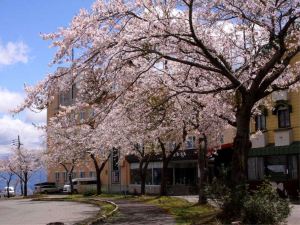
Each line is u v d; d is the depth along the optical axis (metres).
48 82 14.63
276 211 14.51
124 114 18.88
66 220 21.62
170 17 15.59
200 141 25.19
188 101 21.11
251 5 15.14
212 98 21.09
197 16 16.05
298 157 32.53
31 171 73.81
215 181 16.59
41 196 55.75
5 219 23.19
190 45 16.28
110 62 14.88
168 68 19.45
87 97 16.16
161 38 15.42
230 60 18.77
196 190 43.28
